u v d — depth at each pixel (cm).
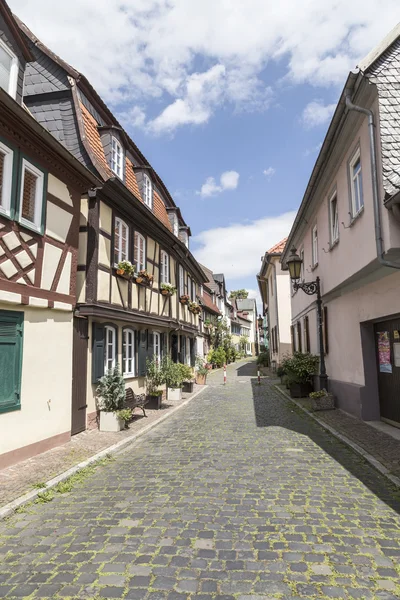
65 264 779
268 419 1027
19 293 643
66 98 986
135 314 1146
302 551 355
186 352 2038
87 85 1030
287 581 309
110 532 400
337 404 1105
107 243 984
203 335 3284
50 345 729
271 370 2867
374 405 912
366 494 491
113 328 1062
